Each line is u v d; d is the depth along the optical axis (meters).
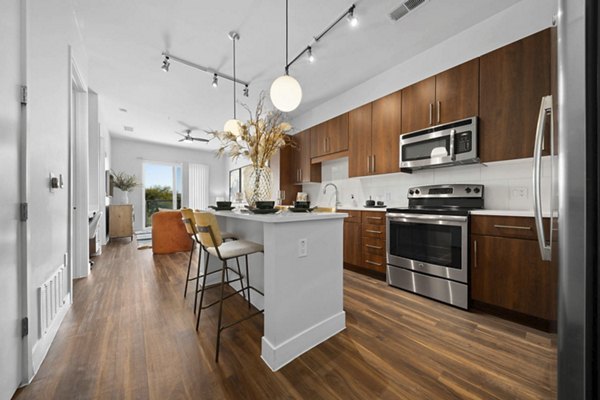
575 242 0.47
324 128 3.86
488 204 2.31
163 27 2.29
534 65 1.88
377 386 1.15
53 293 1.60
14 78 1.14
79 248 2.79
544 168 1.97
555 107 0.65
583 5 0.46
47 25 1.59
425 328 1.68
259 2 2.00
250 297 2.11
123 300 2.14
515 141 1.96
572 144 0.47
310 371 1.26
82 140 2.83
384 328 1.69
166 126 5.38
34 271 1.32
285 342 1.33
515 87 1.96
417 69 2.74
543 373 1.23
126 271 3.02
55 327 1.59
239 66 2.96
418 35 2.41
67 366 1.28
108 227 5.30
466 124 2.19
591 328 0.45
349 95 3.60
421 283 2.27
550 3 1.87
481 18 2.19
